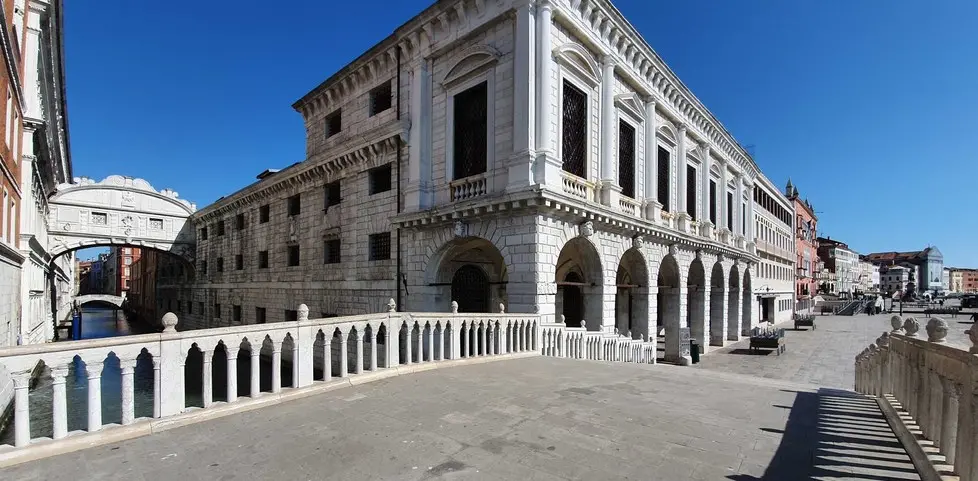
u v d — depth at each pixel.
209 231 37.12
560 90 15.29
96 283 123.06
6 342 14.10
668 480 4.48
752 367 20.47
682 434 5.84
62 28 21.48
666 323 22.73
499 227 14.93
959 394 4.02
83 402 17.92
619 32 17.98
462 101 17.09
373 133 19.22
